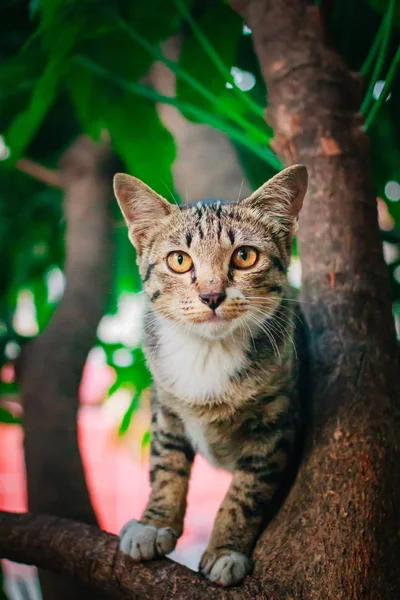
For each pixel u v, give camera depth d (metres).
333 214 0.47
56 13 0.52
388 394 0.44
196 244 0.48
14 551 0.45
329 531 0.41
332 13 0.50
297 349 0.48
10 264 0.77
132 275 0.75
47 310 0.77
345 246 0.46
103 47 0.57
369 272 0.46
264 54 0.50
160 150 0.58
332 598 0.39
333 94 0.48
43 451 0.60
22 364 0.65
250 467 0.46
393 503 0.41
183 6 0.52
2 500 1.03
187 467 0.50
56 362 0.64
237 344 0.47
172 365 0.48
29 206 0.74
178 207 0.50
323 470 0.42
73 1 0.53
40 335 0.66
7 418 0.69
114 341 0.75
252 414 0.47
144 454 0.74
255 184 0.67
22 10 0.60
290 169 0.47
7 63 0.57
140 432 0.81
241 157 0.67
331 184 0.47
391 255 0.69
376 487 0.41
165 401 0.49
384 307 0.46
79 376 0.65
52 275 0.80
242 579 0.41
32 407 0.62
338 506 0.41
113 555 0.43
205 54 0.56
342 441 0.42
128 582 0.42
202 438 0.49
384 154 0.64
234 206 0.49
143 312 0.52
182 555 0.95
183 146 0.65
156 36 0.56
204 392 0.47
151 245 0.50
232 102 0.58
